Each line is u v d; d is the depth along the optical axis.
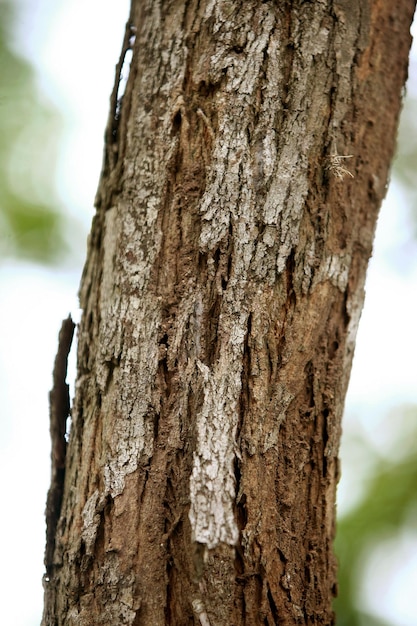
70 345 1.97
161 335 1.90
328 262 1.93
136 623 1.85
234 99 1.92
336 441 1.93
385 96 1.99
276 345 1.90
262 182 1.91
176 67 1.94
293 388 1.90
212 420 1.87
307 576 1.89
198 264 1.90
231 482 1.86
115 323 1.91
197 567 1.84
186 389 1.88
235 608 1.85
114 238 1.94
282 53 1.93
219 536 1.85
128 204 1.94
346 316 1.94
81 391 1.93
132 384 1.89
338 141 1.94
